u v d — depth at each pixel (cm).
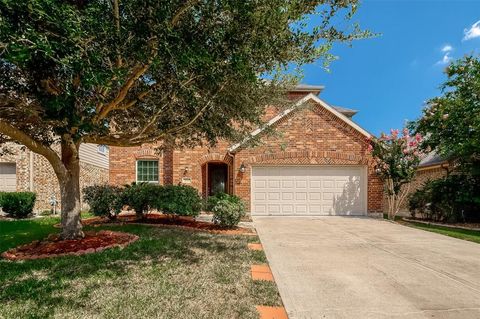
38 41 285
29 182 1355
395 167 1278
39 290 412
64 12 301
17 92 528
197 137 815
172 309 367
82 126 413
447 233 968
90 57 334
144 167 1573
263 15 384
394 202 1328
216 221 993
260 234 902
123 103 628
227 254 634
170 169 1562
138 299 392
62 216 684
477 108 1248
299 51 458
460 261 626
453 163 1379
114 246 644
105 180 1906
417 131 1427
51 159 639
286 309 383
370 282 490
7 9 282
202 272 508
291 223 1151
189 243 718
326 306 396
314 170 1401
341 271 547
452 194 1266
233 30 398
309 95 1402
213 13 399
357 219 1279
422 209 1408
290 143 1384
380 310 387
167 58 385
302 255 659
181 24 415
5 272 481
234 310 371
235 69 411
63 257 563
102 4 381
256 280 481
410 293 446
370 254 677
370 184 1393
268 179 1390
